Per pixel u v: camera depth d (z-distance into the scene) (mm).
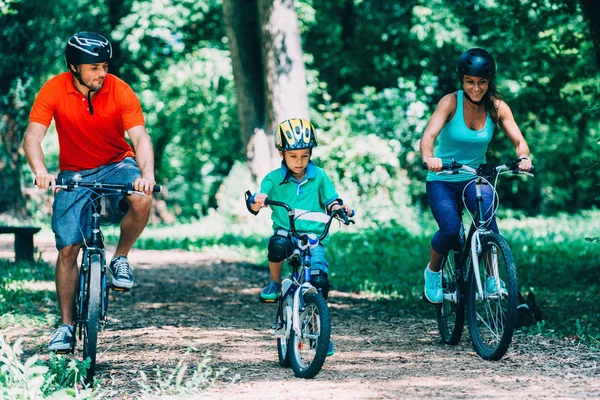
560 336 13336
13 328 14359
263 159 37875
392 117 48500
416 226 40281
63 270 10672
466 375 10539
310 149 10648
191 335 14109
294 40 36594
